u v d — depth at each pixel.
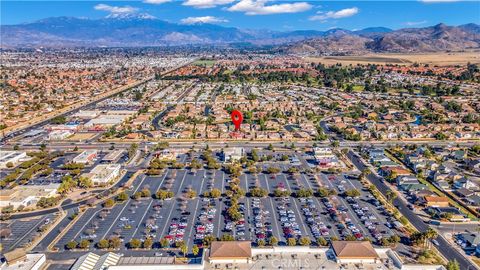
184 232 179.88
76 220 191.38
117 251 163.25
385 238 170.00
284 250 135.00
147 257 151.12
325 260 130.25
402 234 178.38
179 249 165.25
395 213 196.12
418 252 162.38
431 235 165.38
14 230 181.50
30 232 179.62
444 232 180.62
